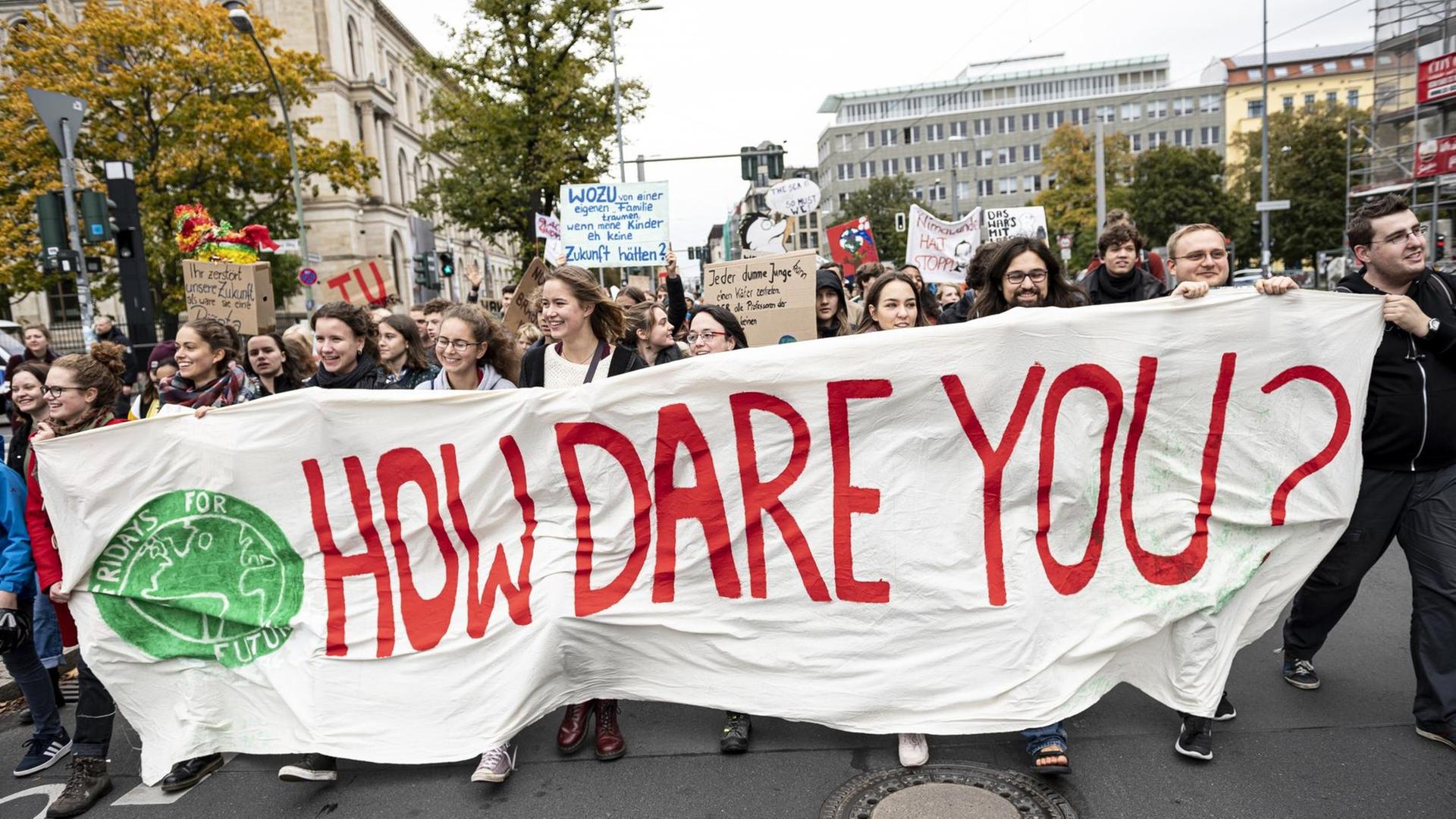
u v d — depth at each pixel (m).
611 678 3.65
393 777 3.61
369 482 3.75
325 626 3.69
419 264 20.83
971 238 11.53
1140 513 3.45
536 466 3.70
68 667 5.08
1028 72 101.88
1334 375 3.40
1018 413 3.46
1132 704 3.87
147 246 25.95
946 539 3.46
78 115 10.52
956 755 3.48
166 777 3.65
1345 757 3.33
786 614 3.55
